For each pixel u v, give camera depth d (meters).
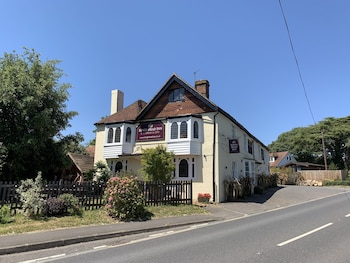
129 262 6.17
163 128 21.83
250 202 19.14
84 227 9.83
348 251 6.82
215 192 19.28
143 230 10.03
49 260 6.45
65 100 20.12
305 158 66.12
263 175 29.70
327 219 11.73
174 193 16.27
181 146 20.28
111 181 12.56
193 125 20.50
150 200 14.98
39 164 18.83
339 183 39.09
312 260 6.11
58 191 12.26
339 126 58.09
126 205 11.81
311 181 42.19
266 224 10.94
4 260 6.48
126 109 25.19
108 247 7.68
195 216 13.09
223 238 8.52
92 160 27.86
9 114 17.56
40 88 17.83
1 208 10.41
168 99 22.67
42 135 17.91
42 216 10.86
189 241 8.21
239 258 6.30
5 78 17.25
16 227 9.25
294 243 7.66
